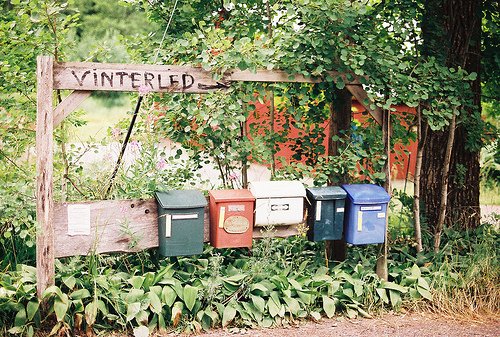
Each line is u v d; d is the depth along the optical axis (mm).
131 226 5777
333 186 6578
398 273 6625
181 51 6215
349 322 5969
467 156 7996
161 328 5480
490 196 12523
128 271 5938
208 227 6145
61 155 6410
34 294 5297
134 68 5715
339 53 6461
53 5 6180
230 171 7098
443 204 7297
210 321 5676
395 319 6090
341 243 6793
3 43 6145
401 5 6973
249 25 7387
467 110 7902
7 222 5746
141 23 23766
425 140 7367
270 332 5652
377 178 6836
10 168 6129
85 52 21781
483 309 6379
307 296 6000
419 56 7062
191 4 7516
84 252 5605
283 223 6211
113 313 5496
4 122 6164
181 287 5699
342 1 6184
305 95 6555
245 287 5926
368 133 6875
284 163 6785
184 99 6324
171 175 6746
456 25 7703
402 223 7898
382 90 6586
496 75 8297
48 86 5270
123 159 6512
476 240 7414
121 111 24250
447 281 6520
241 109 6340
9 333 5109
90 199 6211
